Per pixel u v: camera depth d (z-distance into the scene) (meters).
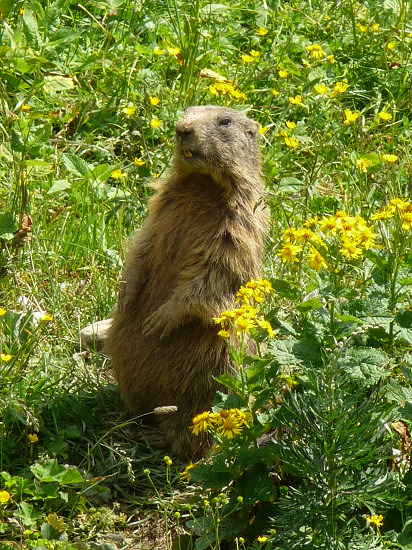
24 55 8.86
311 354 5.77
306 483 5.63
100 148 9.58
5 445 6.46
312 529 5.41
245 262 6.99
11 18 10.20
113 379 7.61
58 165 9.33
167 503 6.16
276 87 10.84
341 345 5.72
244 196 7.15
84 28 11.25
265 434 6.65
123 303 7.27
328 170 10.19
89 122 10.13
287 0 12.87
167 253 7.13
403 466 6.03
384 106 11.13
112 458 6.62
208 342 6.88
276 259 8.32
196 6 10.85
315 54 10.59
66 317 7.94
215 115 7.21
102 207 9.13
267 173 9.33
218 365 6.89
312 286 6.25
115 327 7.32
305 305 5.97
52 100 9.88
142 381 7.07
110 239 8.97
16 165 8.17
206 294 6.85
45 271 8.34
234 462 5.85
